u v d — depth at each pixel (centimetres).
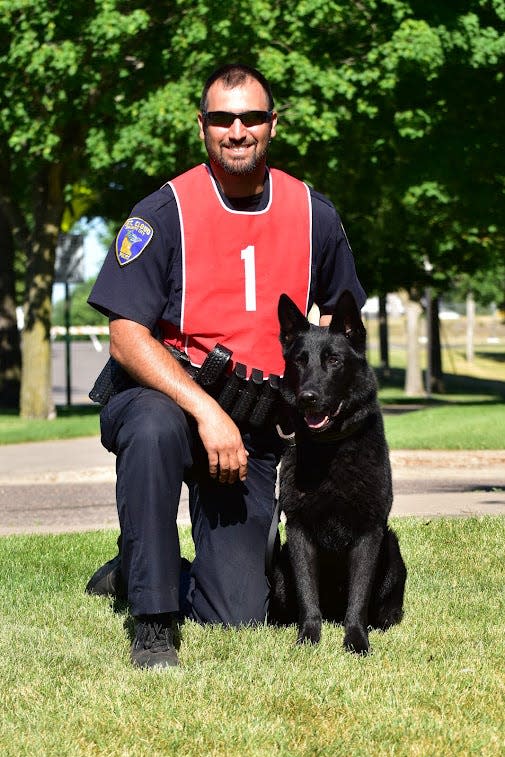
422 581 674
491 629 556
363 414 531
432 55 2012
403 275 3431
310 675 465
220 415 507
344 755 374
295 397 532
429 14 2123
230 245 543
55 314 12494
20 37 2034
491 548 759
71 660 497
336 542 546
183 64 2028
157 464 483
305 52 2017
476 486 1232
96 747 387
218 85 536
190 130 1973
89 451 1833
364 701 432
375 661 497
